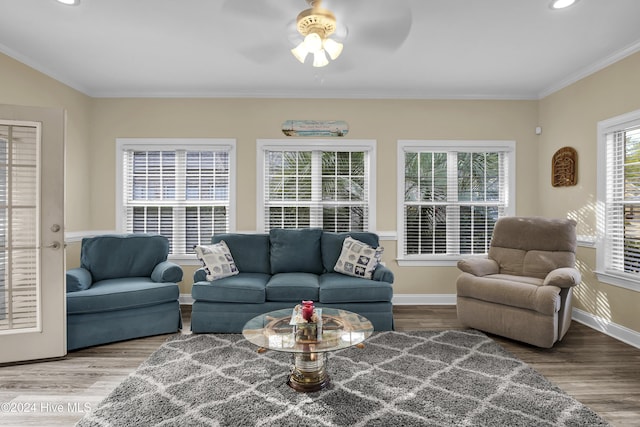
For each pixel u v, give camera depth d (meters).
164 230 4.05
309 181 4.09
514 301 2.80
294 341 1.99
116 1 2.24
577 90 3.48
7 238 2.50
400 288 4.07
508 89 3.91
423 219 4.11
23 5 2.29
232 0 2.23
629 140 3.02
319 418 1.81
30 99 3.14
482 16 2.40
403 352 2.66
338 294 3.06
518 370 2.37
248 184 4.04
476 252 4.09
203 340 2.90
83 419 1.81
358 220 4.11
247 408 1.90
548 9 2.33
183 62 3.19
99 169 3.98
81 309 2.73
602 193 3.21
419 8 2.29
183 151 4.04
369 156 4.05
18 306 2.53
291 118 4.04
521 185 4.07
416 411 1.88
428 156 4.10
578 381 2.25
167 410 1.88
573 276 2.74
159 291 3.04
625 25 2.54
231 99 4.02
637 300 2.85
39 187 2.55
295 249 3.65
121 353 2.68
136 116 3.99
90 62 3.19
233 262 3.46
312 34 2.19
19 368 2.43
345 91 3.97
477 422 1.79
